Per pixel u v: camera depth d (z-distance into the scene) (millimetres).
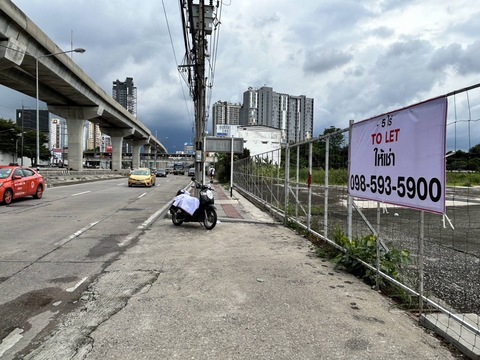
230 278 5535
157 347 3408
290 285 5234
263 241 8461
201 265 6285
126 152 160625
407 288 4527
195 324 3900
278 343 3494
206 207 10016
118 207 14797
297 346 3441
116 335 3652
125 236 8820
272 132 55344
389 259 5277
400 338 3637
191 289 5023
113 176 53125
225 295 4793
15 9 27469
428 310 4281
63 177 34156
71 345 3463
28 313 4215
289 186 11016
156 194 22312
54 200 16828
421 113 4078
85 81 46031
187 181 42906
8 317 4105
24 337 3635
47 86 45125
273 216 12625
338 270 6047
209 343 3486
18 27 28906
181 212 10383
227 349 3375
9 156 86750
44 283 5238
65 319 4047
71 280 5387
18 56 30141
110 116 64750
